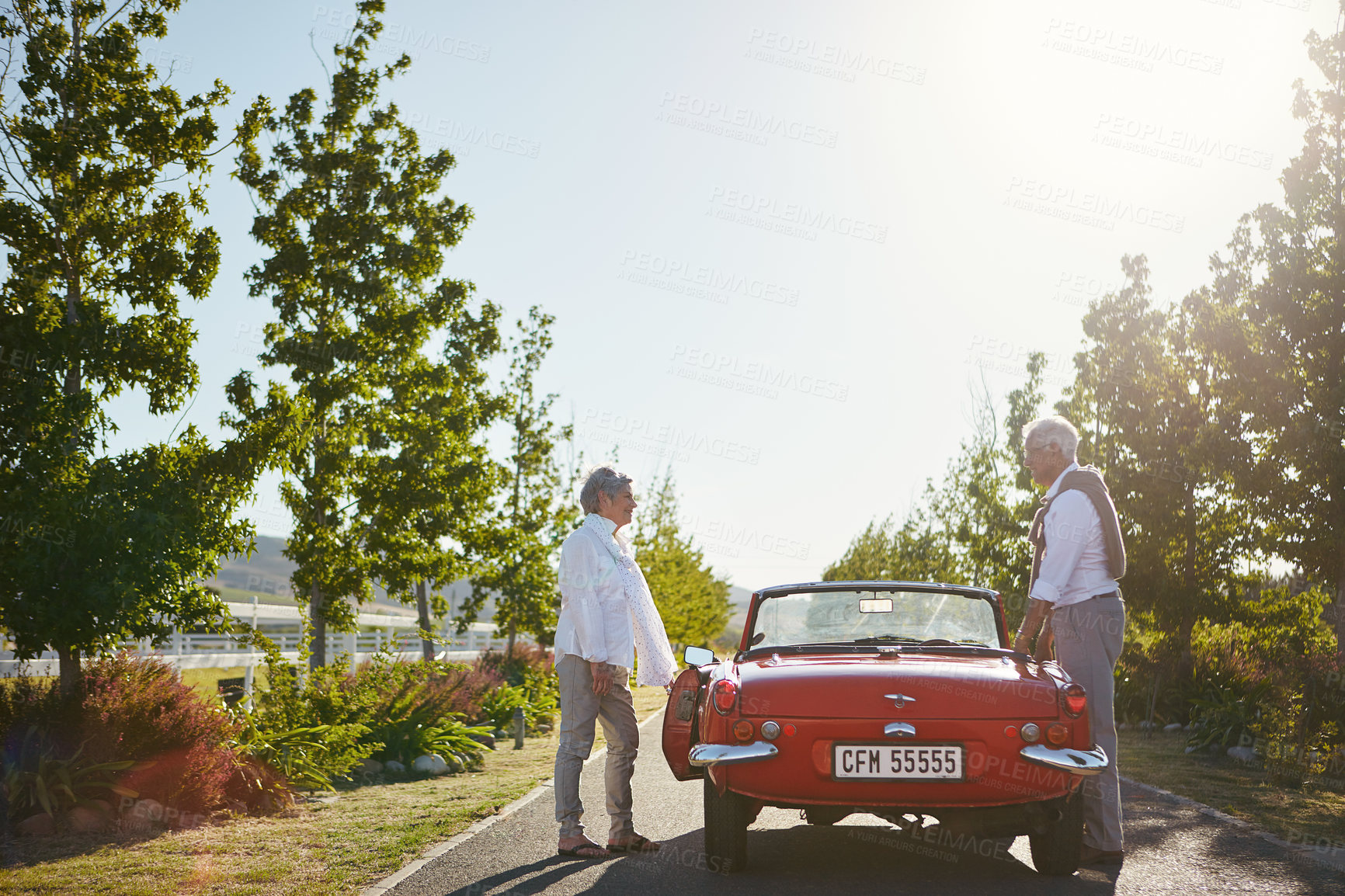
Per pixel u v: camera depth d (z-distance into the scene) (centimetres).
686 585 3709
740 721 465
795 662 514
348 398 1291
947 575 2400
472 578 1925
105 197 887
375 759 1045
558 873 497
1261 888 450
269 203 1340
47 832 620
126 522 720
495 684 1744
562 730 555
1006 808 450
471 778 980
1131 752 1177
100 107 892
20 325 763
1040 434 554
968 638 566
